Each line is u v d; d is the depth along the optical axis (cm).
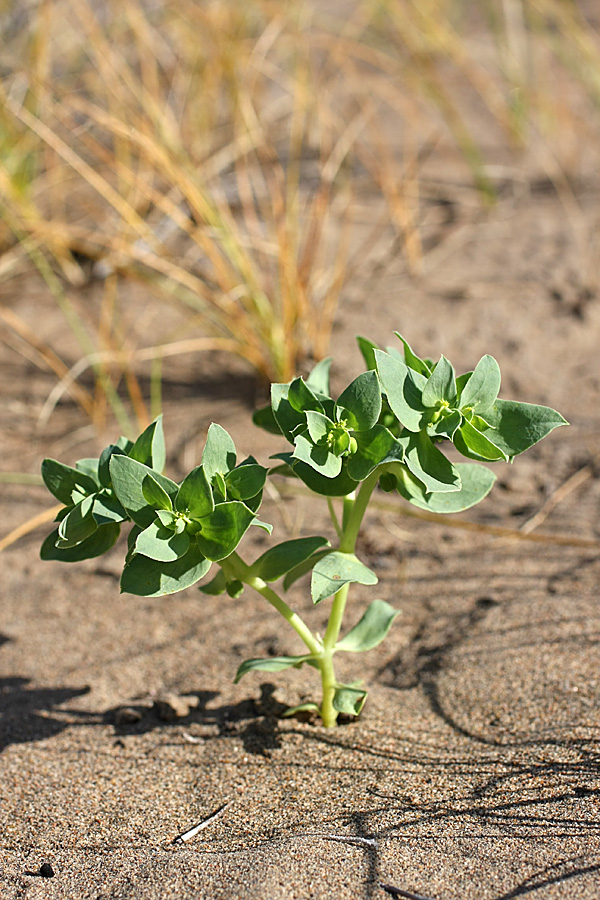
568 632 185
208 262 337
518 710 166
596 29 509
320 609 206
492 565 216
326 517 241
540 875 126
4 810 154
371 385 130
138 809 152
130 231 327
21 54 398
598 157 406
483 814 140
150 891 131
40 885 135
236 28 398
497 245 352
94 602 216
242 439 266
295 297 287
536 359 288
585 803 139
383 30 488
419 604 205
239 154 365
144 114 354
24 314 338
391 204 358
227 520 128
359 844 136
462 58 439
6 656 199
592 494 238
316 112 393
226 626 203
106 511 134
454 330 304
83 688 187
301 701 176
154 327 323
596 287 320
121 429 277
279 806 149
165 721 175
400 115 455
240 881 130
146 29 401
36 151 369
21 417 289
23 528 218
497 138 430
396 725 168
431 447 133
